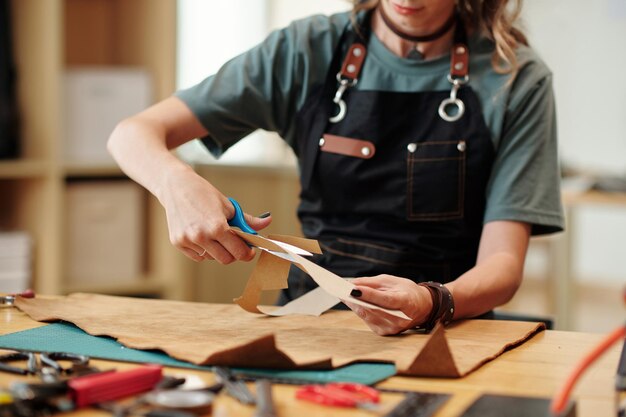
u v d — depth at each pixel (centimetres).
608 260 554
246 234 121
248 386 94
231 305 143
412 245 164
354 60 170
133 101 303
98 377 88
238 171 353
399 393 93
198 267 338
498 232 158
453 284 138
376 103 166
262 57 173
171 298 317
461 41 167
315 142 170
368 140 166
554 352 116
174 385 91
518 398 89
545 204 160
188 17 389
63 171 289
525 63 166
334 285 115
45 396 83
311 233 172
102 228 304
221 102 170
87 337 118
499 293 144
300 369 101
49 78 284
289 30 175
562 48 529
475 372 104
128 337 115
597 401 93
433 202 164
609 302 514
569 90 532
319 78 173
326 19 176
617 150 527
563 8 525
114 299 145
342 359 106
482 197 165
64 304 139
